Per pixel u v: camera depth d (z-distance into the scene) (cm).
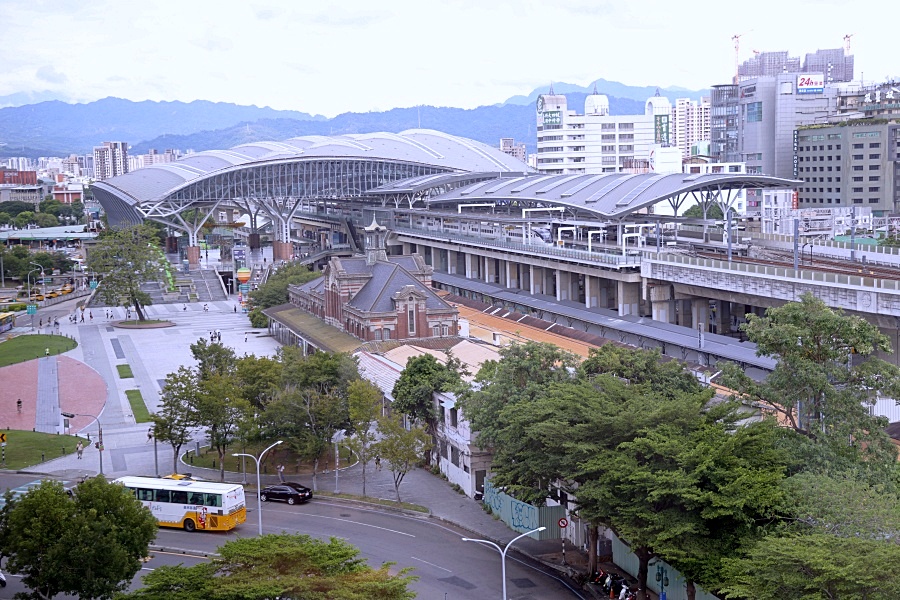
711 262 17250
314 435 10994
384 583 6034
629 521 7219
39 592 7331
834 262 18388
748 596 5928
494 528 9581
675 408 7756
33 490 7669
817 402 8138
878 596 5469
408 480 11394
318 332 17912
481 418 9694
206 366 13638
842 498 6312
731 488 6806
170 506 9688
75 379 17450
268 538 6850
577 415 8181
